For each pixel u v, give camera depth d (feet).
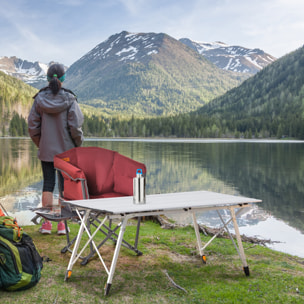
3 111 506.89
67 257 10.23
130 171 11.00
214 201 9.00
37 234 12.70
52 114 12.36
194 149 166.50
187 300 7.69
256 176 58.95
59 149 12.44
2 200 28.22
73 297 7.53
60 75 12.46
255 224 23.49
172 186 44.96
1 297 7.32
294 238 19.81
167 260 10.61
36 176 50.26
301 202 34.53
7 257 7.53
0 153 110.11
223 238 15.20
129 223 17.97
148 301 7.54
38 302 7.19
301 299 8.02
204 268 10.02
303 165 82.48
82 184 9.93
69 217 9.82
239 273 9.76
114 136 531.09
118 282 8.54
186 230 16.46
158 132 544.21
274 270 10.22
